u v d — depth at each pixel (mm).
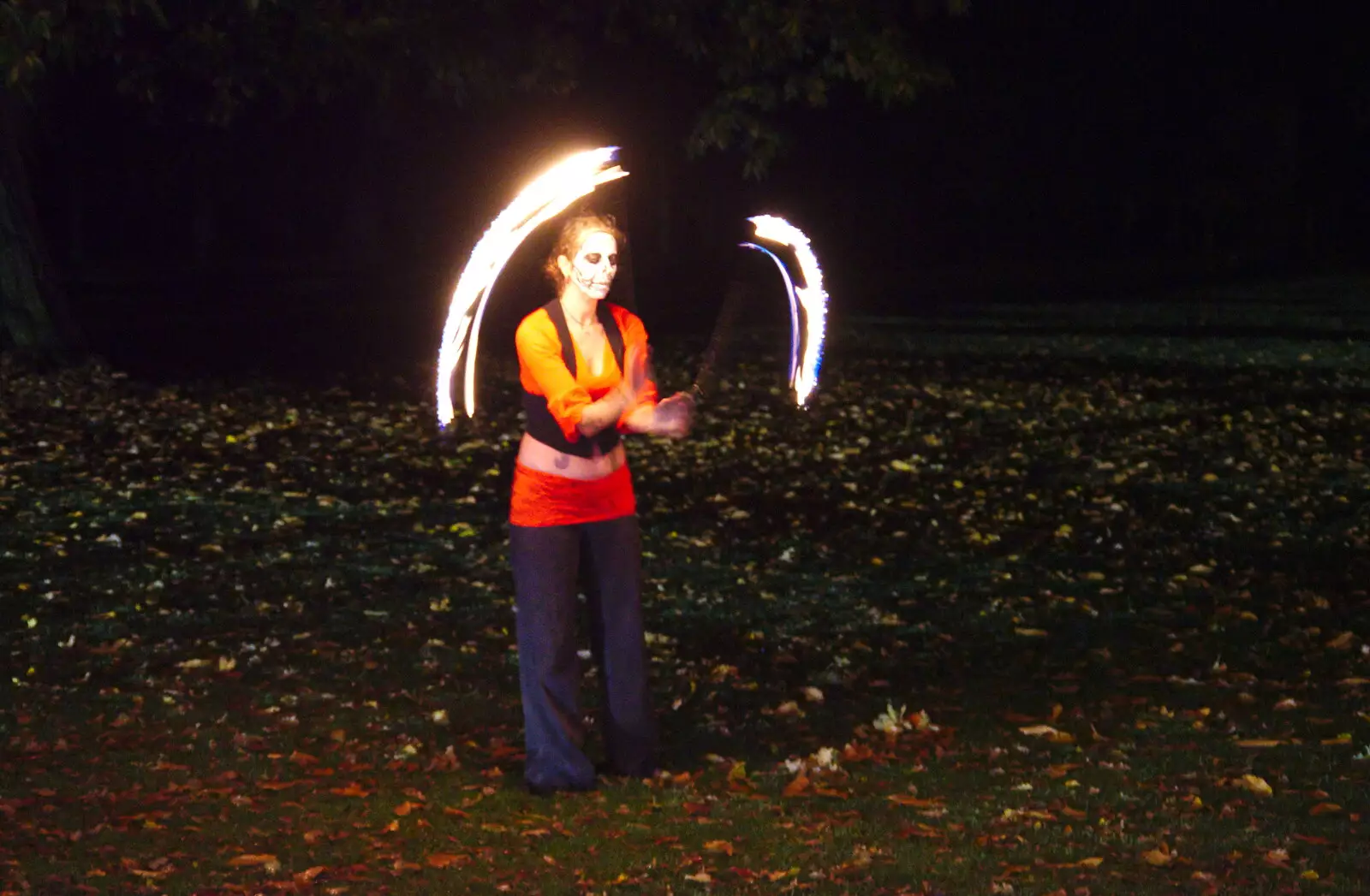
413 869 4887
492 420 14906
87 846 5070
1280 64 40688
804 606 8617
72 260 40375
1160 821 5254
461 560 9625
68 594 8633
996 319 26578
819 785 5703
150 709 6676
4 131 17031
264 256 44094
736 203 42281
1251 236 45969
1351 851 4910
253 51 17266
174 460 12672
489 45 17422
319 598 8688
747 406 15859
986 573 9328
